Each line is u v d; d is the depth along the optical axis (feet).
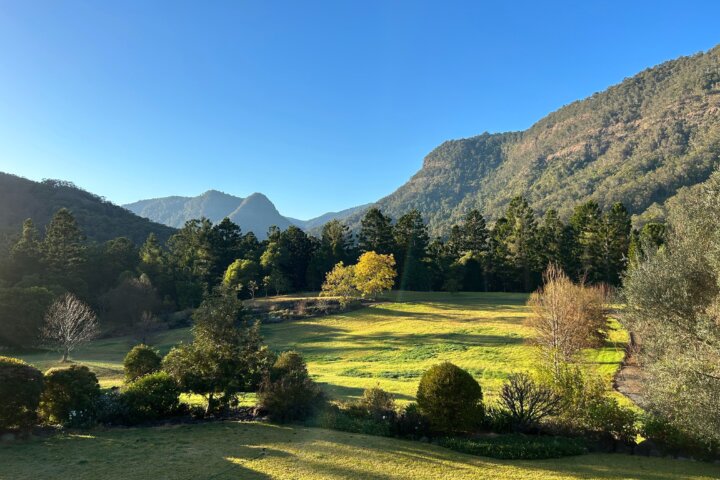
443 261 272.31
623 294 54.08
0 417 36.37
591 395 45.62
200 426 44.32
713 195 41.75
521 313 179.83
